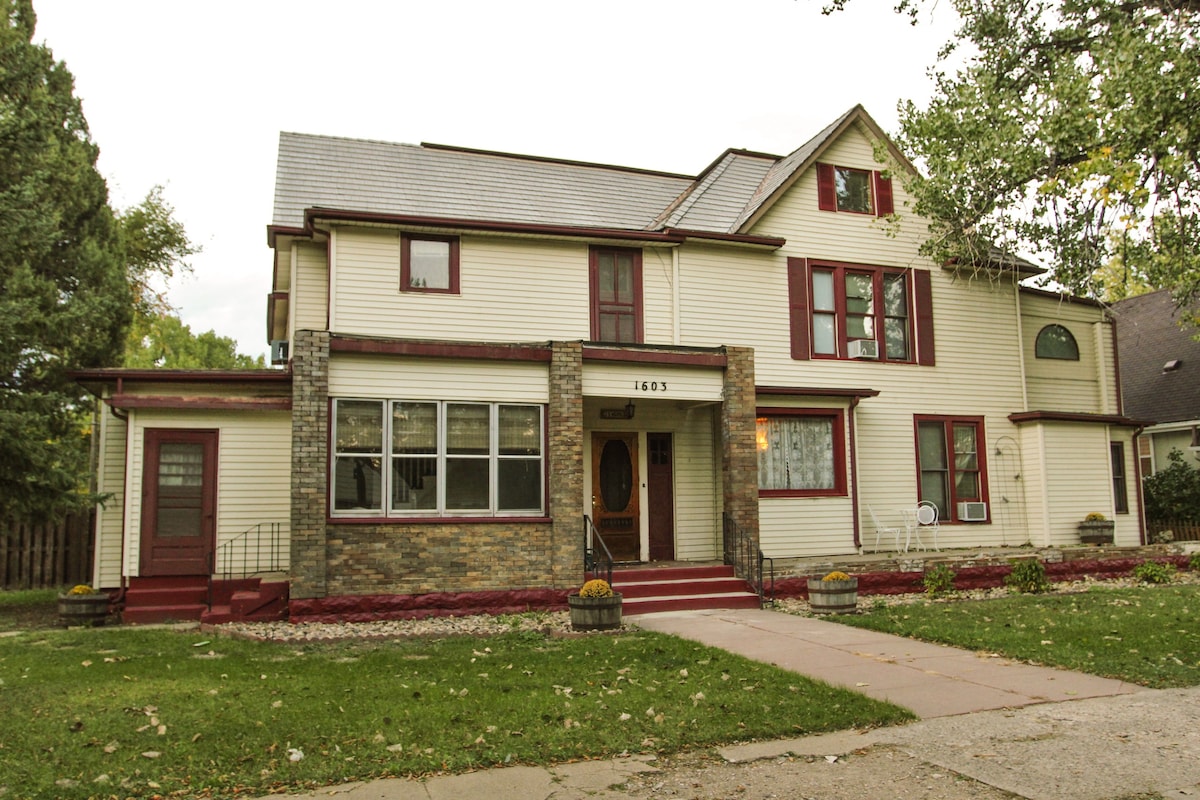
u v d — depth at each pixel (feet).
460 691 26.99
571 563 47.11
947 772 19.76
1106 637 35.32
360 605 43.62
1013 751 21.17
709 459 58.44
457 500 46.29
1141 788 18.62
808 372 62.34
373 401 45.50
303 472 43.37
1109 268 96.73
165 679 28.91
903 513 63.57
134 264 101.96
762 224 62.28
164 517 48.75
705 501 58.03
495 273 56.80
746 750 21.45
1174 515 79.05
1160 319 101.24
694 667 30.81
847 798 18.25
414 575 44.88
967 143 55.47
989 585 56.44
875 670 30.37
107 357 69.36
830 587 45.85
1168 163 42.65
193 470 49.39
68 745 21.30
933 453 65.77
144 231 102.01
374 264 54.54
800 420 60.29
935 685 27.99
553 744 21.50
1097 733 22.53
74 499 49.11
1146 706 25.08
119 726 22.84
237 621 43.47
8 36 65.21
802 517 58.75
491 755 20.72
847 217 64.90
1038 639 35.35
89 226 70.64
